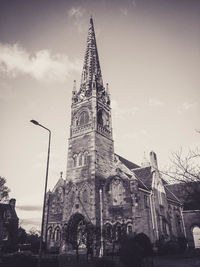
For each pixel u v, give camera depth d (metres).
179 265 24.97
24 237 67.62
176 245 38.66
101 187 42.69
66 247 40.03
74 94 55.56
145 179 47.22
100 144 47.25
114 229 36.62
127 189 40.03
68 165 47.56
